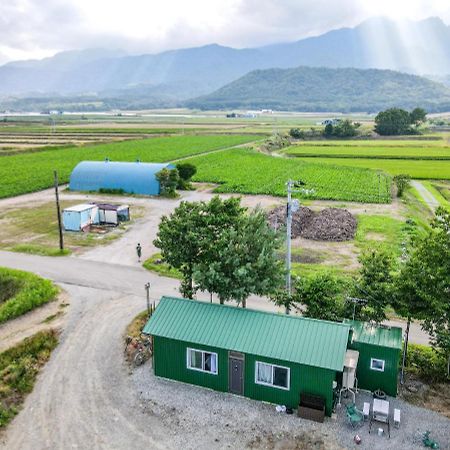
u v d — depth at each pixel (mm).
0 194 78562
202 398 25828
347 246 52531
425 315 26609
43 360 29438
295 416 24391
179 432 23250
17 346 30469
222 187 86438
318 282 29891
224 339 25641
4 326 33875
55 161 116062
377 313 28000
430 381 27188
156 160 117938
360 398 25750
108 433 23203
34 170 102000
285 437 22906
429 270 26641
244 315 26875
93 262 47531
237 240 29516
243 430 23375
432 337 31766
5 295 39781
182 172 86875
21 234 57719
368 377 26047
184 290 32750
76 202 75188
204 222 31859
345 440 22672
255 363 24953
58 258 48812
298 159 129500
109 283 41875
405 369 28188
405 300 27172
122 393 26266
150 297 38812
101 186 83125
